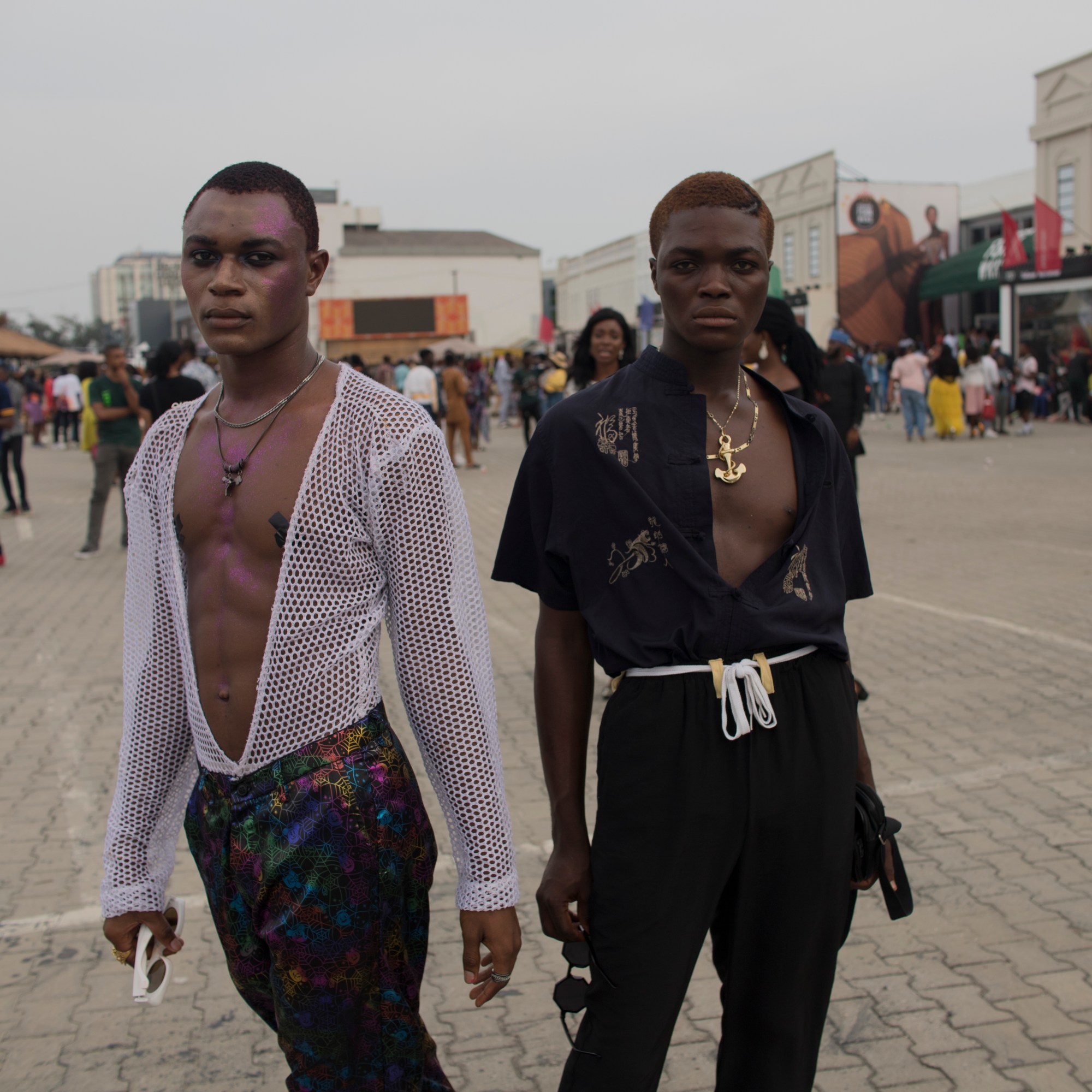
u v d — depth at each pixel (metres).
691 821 1.70
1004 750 4.56
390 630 1.79
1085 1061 2.60
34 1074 2.63
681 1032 2.77
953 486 13.09
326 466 1.68
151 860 1.86
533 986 2.99
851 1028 2.75
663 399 1.79
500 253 71.69
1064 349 23.27
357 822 1.67
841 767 1.76
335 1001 1.70
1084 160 27.33
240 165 1.73
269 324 1.68
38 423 25.81
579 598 1.80
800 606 1.75
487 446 20.98
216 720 1.71
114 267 147.25
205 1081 2.60
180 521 1.75
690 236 1.72
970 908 3.31
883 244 35.06
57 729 5.12
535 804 4.15
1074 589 7.48
